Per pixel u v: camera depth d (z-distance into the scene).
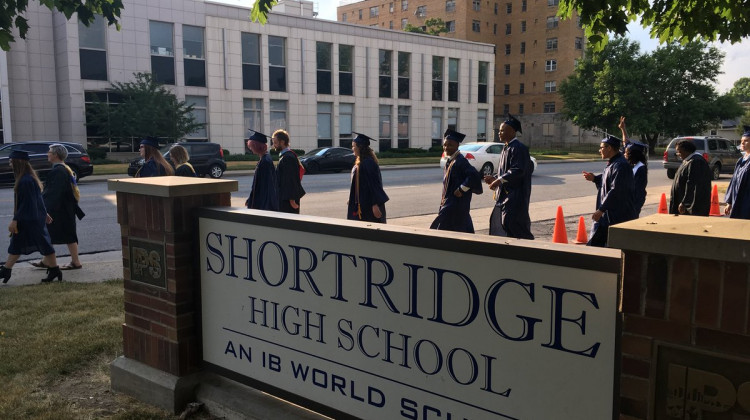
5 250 9.19
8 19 6.00
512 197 6.71
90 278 7.12
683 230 1.91
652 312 1.95
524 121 77.50
